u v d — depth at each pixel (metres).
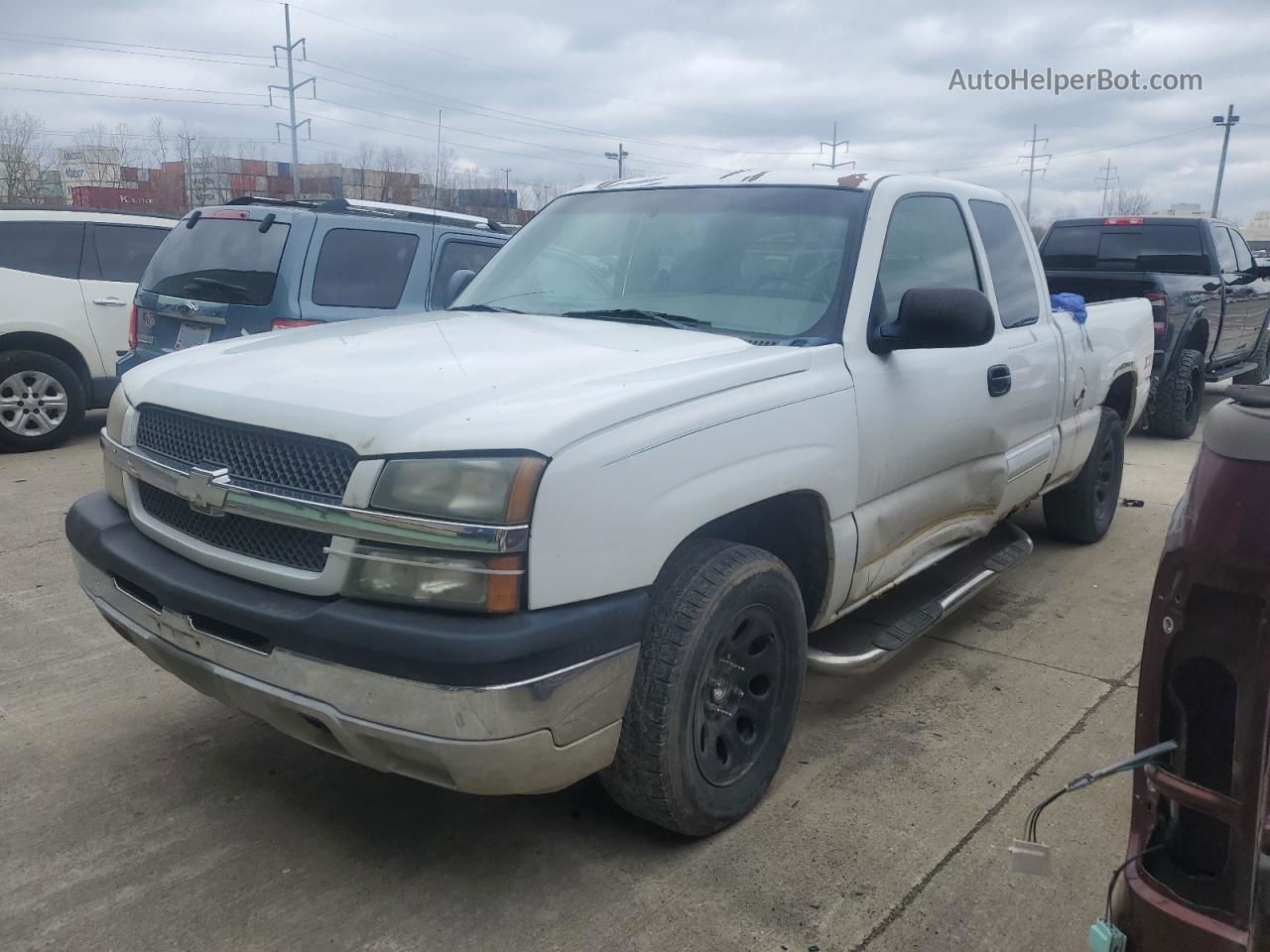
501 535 2.25
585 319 3.57
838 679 4.11
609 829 3.03
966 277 4.13
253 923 2.59
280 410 2.55
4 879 2.76
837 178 3.74
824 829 3.04
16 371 8.20
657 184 4.12
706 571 2.73
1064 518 5.86
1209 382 10.83
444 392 2.54
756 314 3.40
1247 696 1.51
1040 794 3.26
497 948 2.51
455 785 2.38
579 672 2.37
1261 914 1.50
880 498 3.50
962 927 2.62
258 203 7.06
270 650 2.47
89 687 3.94
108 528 2.99
